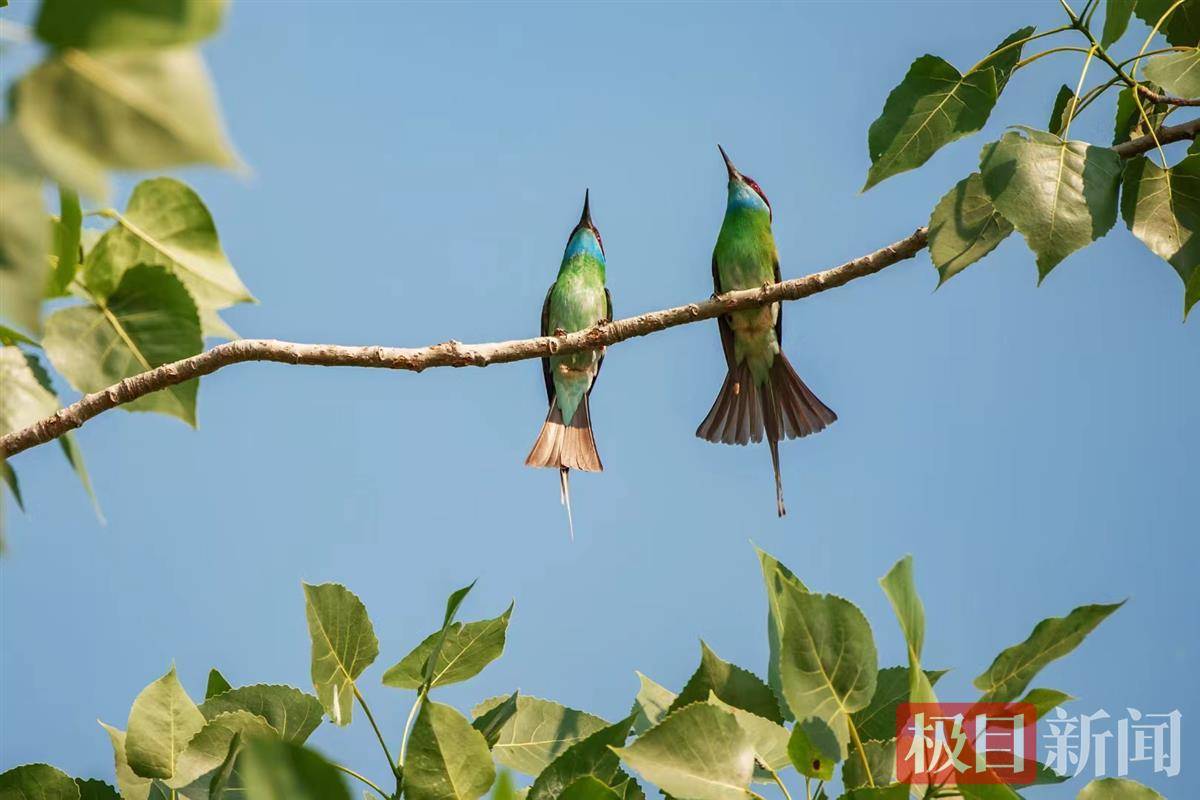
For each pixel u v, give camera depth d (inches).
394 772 195.5
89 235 193.0
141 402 220.4
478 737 178.1
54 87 80.7
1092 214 264.1
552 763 190.4
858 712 198.2
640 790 199.5
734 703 199.0
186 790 201.2
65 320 189.0
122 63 80.8
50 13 79.8
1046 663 168.7
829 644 171.5
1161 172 281.0
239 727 205.5
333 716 209.6
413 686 215.9
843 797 165.0
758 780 185.2
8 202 78.7
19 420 197.6
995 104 297.4
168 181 192.2
